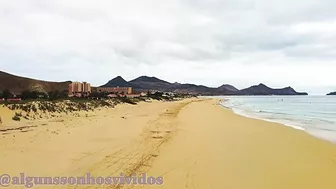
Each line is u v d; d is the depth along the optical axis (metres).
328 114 39.03
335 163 10.88
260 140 15.66
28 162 9.15
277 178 8.87
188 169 9.52
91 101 36.69
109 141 13.70
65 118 20.69
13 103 20.17
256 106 65.81
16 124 15.95
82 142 12.96
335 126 24.09
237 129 20.19
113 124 20.16
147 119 25.59
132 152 11.62
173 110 42.22
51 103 24.19
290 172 9.53
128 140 14.25
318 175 9.27
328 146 14.47
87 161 9.87
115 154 11.11
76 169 8.91
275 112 43.75
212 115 34.06
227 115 34.72
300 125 24.83
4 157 9.39
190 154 11.70
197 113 37.16
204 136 16.56
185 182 8.20
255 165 10.26
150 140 14.59
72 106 26.58
